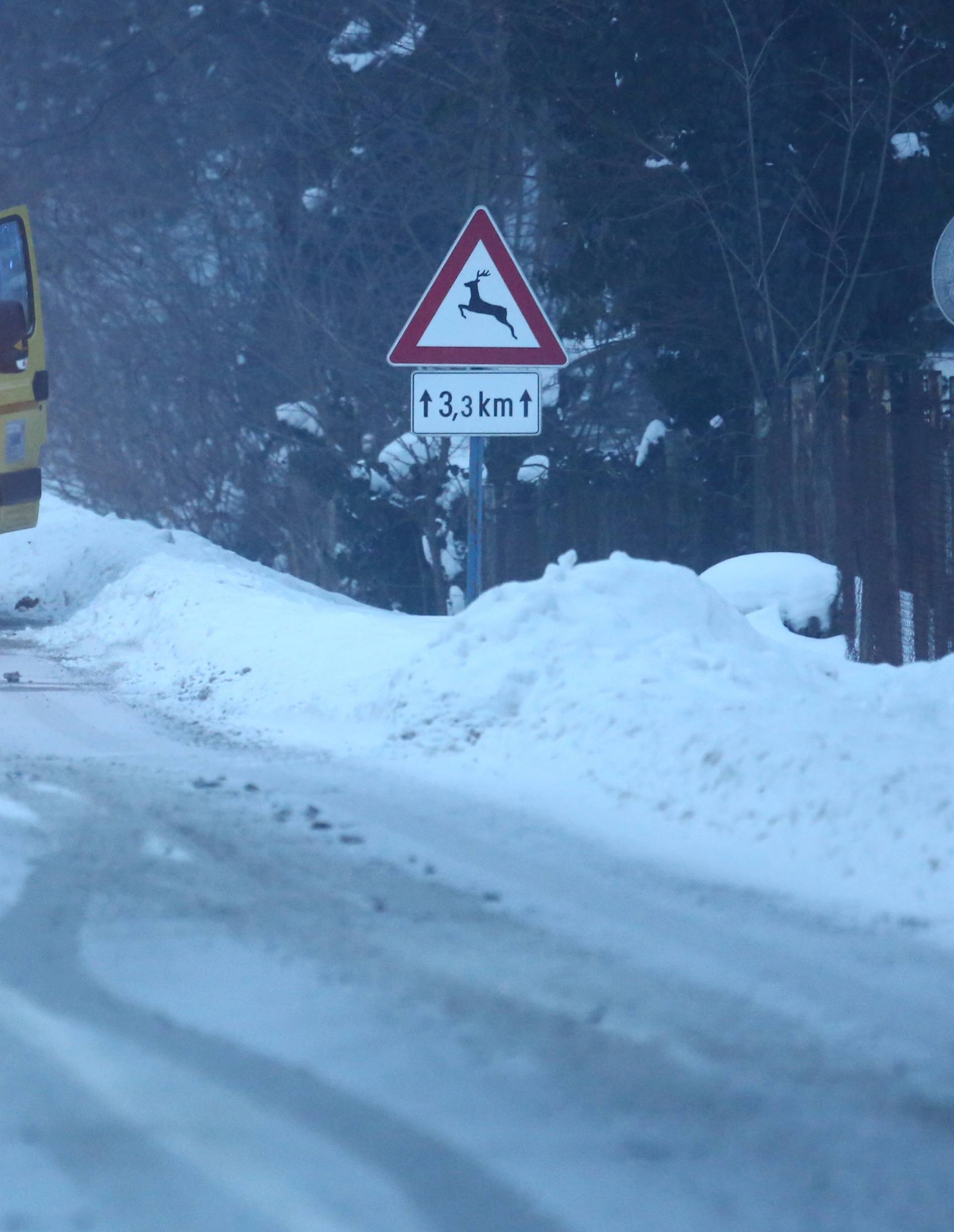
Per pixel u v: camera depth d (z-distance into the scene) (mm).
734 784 24531
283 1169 11281
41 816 23641
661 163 71562
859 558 46594
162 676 43188
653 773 25969
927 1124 12594
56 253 130375
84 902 18594
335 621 43750
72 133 128125
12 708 37500
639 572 34562
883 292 68562
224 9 121438
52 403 134875
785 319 68625
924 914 19406
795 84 68438
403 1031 14273
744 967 16969
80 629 54250
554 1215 10703
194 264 131000
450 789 26719
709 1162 11664
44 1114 12227
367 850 22062
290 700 36250
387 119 102062
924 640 41812
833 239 67688
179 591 52219
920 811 22188
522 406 36094
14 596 63625
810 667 34250
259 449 129500
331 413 113250
